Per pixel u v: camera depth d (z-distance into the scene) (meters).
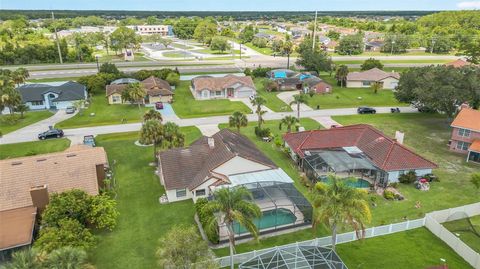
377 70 119.44
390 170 52.97
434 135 75.56
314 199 34.41
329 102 100.62
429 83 75.75
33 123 81.81
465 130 65.00
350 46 179.75
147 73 115.69
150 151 65.94
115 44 187.25
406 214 46.69
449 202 49.66
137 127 79.38
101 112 90.19
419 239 41.69
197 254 31.27
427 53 185.25
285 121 71.44
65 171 47.22
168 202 49.34
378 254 39.09
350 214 32.19
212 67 145.00
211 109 93.50
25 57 152.88
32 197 42.09
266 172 50.31
